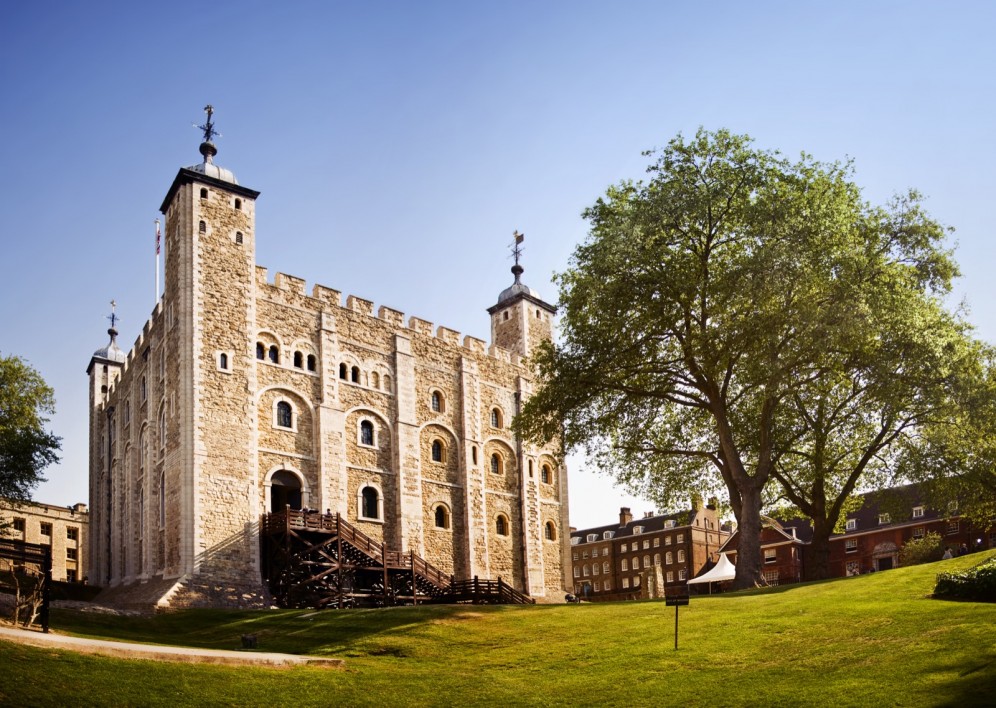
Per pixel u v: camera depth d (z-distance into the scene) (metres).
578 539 110.56
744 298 34.47
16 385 43.16
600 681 19.67
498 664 22.31
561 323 38.69
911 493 43.75
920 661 17.38
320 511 44.06
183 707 16.44
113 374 63.44
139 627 30.17
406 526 47.84
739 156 36.41
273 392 44.28
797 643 20.59
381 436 48.47
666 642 22.59
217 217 44.38
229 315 43.41
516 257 63.97
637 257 35.72
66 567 81.06
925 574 26.77
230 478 41.25
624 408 38.50
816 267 33.56
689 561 97.56
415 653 24.05
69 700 15.46
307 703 17.78
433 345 53.25
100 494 59.75
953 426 37.34
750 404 40.12
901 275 35.59
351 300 49.25
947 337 35.56
